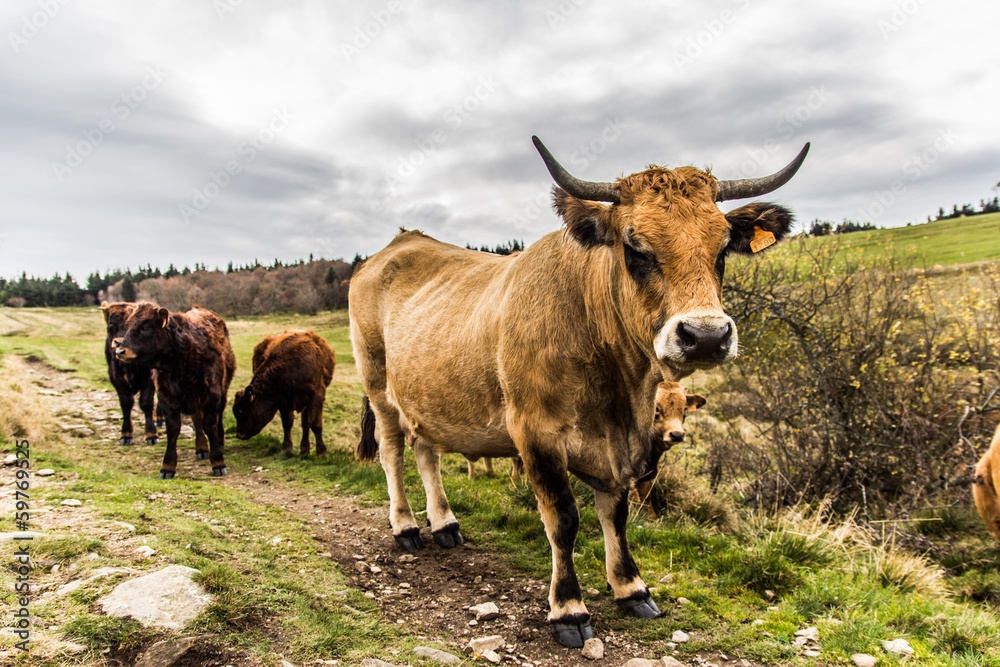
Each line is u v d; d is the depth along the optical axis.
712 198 3.45
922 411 8.20
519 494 6.87
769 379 8.88
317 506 6.94
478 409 4.57
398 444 6.02
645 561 5.18
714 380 12.73
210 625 3.18
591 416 3.94
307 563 4.66
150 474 8.26
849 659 3.50
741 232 3.78
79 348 22.41
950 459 7.82
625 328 3.66
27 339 24.28
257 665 2.96
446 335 4.85
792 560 5.26
